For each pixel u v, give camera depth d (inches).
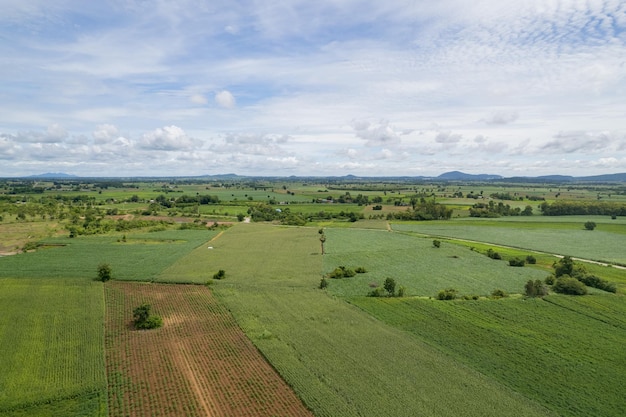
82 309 2551.7
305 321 2383.1
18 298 2758.4
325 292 2992.1
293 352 1956.2
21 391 1609.3
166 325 2324.1
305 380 1685.5
